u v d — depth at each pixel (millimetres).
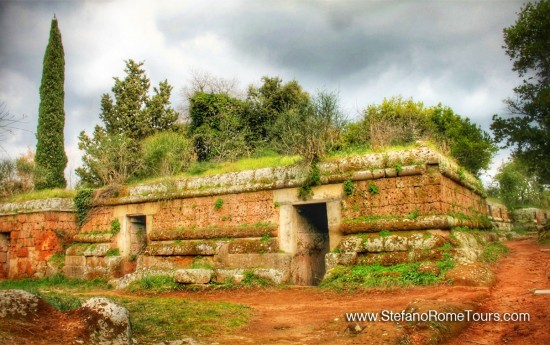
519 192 40781
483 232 18062
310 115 16000
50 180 28422
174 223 18000
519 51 19844
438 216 12820
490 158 27844
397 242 12781
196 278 14844
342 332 7477
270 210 15641
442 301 8133
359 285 11977
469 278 10672
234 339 7348
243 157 25078
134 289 15609
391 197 13570
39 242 20969
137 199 19219
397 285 11438
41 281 19812
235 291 13977
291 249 14891
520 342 6367
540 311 7637
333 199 14469
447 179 14211
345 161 14516
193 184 17828
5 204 22938
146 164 23562
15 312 5355
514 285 10461
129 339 5824
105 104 32312
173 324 8250
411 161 13516
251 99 29344
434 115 28922
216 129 27453
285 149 22141
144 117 31781
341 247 13484
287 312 9984
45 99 29797
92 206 21156
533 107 19344
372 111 23344
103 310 5762
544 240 20781
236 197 16516
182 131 29906
